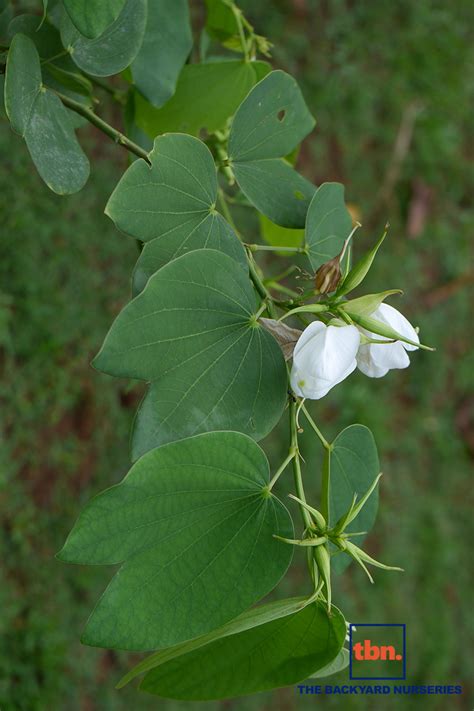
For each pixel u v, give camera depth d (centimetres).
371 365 68
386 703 177
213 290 67
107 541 64
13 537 131
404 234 194
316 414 172
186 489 65
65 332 138
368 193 189
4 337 129
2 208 129
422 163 197
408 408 191
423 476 192
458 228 203
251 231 160
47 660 132
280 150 76
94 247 143
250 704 157
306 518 68
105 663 141
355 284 67
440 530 192
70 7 64
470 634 194
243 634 67
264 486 66
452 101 201
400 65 193
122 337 65
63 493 139
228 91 83
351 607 173
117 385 147
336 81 181
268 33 172
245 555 66
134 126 85
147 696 144
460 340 202
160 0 79
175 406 66
